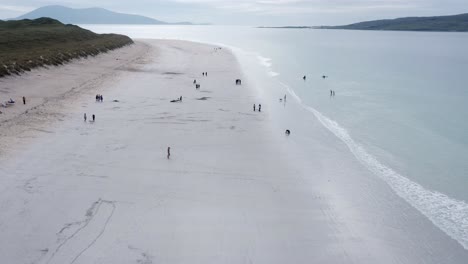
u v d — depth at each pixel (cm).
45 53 6219
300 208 2264
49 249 1781
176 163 2761
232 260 1795
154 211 2136
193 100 4588
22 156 2692
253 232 2012
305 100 4988
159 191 2353
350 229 2086
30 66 5156
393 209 2303
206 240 1923
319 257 1852
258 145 3216
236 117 3981
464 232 2102
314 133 3622
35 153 2761
